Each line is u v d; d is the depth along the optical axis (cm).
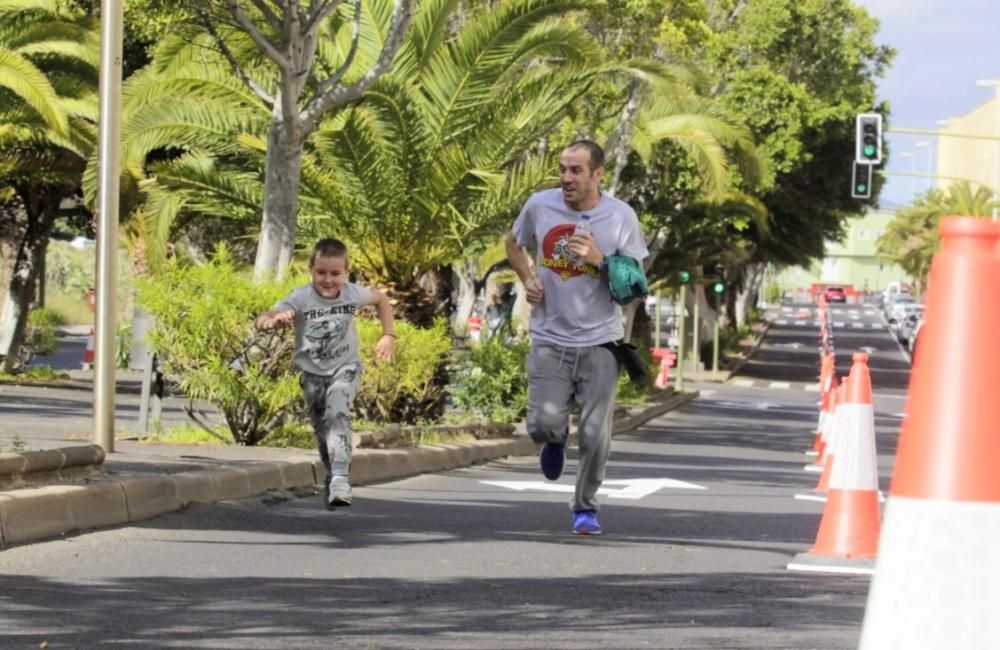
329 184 2498
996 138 4922
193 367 1730
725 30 6519
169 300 1711
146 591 862
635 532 1292
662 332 10706
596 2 2519
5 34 3338
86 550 1020
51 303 9169
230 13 2042
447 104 2531
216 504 1312
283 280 1773
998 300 314
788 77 6844
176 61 2586
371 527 1247
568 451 2608
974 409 311
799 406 5428
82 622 754
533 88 2566
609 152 3741
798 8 6612
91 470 1248
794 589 951
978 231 318
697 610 849
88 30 3378
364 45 2547
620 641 738
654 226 4991
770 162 6375
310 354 1211
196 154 2636
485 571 992
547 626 777
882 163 7456
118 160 1513
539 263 1164
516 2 2477
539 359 1166
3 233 4672
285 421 1791
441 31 2538
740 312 11575
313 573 957
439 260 2573
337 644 711
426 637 734
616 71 2642
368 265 2570
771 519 1496
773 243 7962
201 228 4753
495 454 2300
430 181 2470
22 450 1287
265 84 2550
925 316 326
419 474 1916
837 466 1142
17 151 3684
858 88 6950
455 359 2977
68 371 4681
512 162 2775
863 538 1125
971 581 306
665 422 4209
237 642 710
